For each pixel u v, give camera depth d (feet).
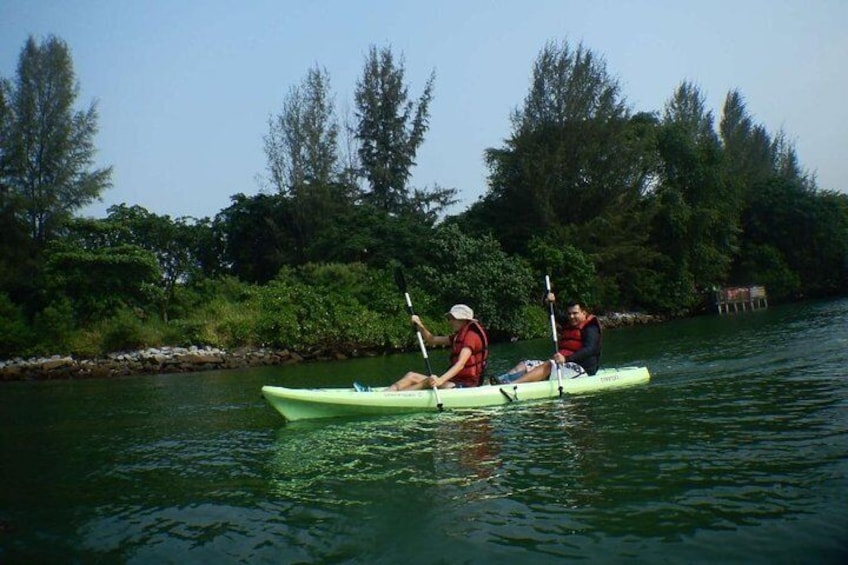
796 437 17.51
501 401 26.20
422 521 13.23
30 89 90.17
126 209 72.74
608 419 21.75
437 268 77.71
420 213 116.67
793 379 27.14
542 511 13.32
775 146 182.19
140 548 12.87
